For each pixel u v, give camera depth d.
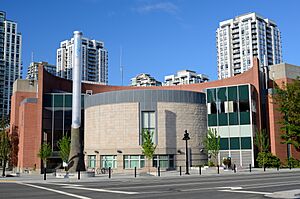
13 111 68.19
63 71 186.62
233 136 54.69
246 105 54.72
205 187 22.80
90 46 192.12
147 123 52.31
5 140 54.62
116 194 19.52
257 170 46.75
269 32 182.50
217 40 188.62
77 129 43.97
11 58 163.25
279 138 58.09
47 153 52.94
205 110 56.56
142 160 50.91
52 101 59.81
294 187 21.66
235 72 180.00
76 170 42.41
